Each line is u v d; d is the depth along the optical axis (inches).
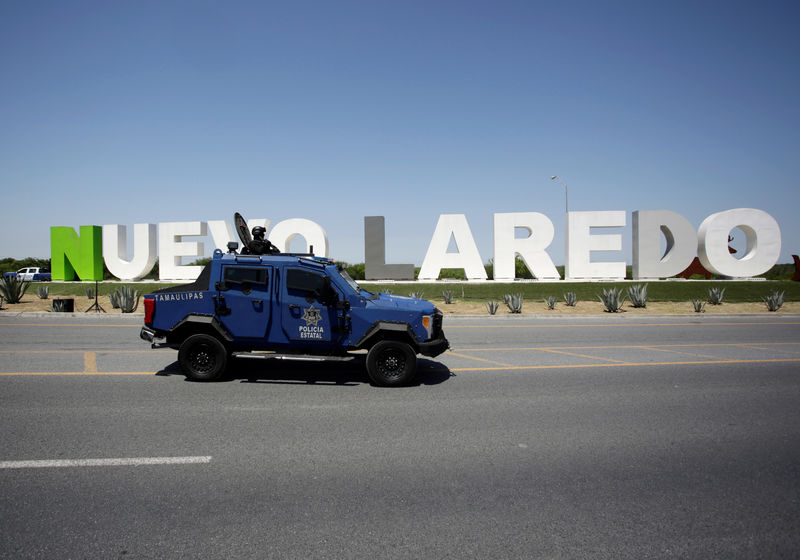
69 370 333.1
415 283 1197.7
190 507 140.9
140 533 125.9
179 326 306.3
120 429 210.1
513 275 1232.2
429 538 126.6
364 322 305.7
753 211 1219.9
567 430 219.8
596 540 127.0
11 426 212.2
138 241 1336.1
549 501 149.5
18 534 124.2
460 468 174.4
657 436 213.0
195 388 288.2
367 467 173.8
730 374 347.9
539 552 120.7
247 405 253.1
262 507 141.9
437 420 232.2
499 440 205.2
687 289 1131.3
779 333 600.4
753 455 191.5
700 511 144.6
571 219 1238.3
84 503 142.0
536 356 424.5
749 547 125.1
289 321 307.1
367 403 261.9
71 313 719.1
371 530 130.0
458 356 423.5
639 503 149.2
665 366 377.7
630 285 1161.4
